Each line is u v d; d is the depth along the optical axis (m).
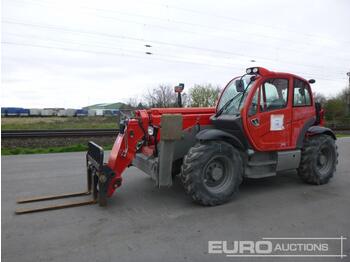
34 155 7.87
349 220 3.59
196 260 2.69
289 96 4.77
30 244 2.96
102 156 3.97
